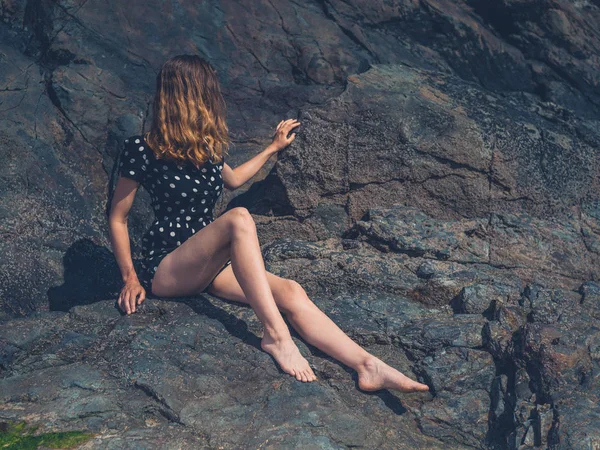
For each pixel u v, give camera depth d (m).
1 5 4.78
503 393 3.07
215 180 3.47
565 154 4.41
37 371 2.98
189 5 5.18
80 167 4.46
